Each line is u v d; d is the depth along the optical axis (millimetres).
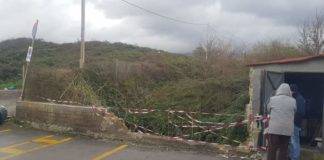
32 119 14875
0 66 32344
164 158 10750
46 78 17938
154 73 20141
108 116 13375
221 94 16359
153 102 17391
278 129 9023
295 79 13375
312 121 12812
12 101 19031
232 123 13188
